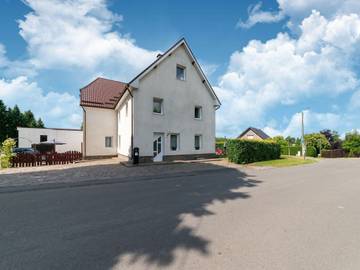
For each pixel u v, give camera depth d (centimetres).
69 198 716
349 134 4944
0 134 5234
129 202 666
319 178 1159
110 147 2225
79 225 477
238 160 1808
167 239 405
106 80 2569
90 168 1423
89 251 359
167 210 584
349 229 457
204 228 458
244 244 385
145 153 1734
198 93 2127
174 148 1944
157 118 1820
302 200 691
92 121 2134
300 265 318
